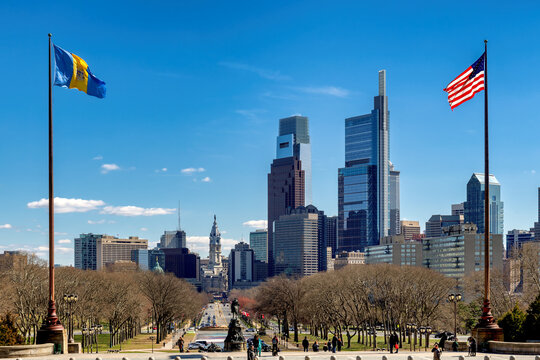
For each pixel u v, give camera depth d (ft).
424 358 243.19
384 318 593.42
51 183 246.88
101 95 256.93
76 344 258.16
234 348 371.35
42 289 523.29
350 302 643.45
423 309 586.04
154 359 243.81
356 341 654.12
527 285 577.02
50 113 247.29
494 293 556.10
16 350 232.53
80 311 552.41
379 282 612.29
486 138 264.11
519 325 317.01
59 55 250.16
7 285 547.08
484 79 265.13
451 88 279.90
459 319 639.76
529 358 236.84
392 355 257.96
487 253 264.31
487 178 263.90
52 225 246.27
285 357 255.70
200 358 254.68
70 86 250.37
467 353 265.13
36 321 475.31
